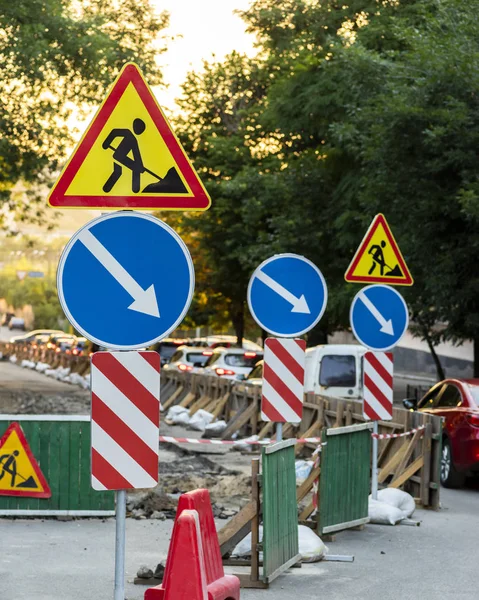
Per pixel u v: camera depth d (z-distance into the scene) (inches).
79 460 545.3
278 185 1662.2
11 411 1342.3
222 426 1048.8
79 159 269.6
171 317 263.9
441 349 2316.7
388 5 1579.7
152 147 271.9
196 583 271.9
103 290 262.1
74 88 1419.8
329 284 1596.9
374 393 577.9
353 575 423.8
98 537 496.1
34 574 412.2
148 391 265.6
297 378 475.8
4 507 541.6
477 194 956.0
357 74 1174.3
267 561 397.7
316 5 1739.7
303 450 858.1
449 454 727.7
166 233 263.7
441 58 980.6
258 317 472.4
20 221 1641.2
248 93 2137.1
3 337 6481.3
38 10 1350.9
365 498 534.9
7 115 1380.4
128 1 1485.0
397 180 1045.2
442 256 1035.9
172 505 589.3
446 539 513.0
